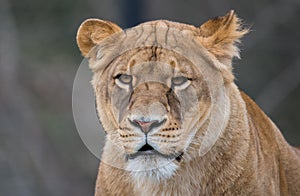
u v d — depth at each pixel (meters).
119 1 30.22
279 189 9.34
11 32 29.61
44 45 29.72
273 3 30.28
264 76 28.83
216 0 30.31
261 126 9.47
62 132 28.58
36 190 27.94
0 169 28.09
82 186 27.81
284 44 29.50
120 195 8.77
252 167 8.71
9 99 28.84
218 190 8.64
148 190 8.62
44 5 30.23
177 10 30.45
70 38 29.86
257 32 29.45
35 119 28.81
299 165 9.88
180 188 8.62
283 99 28.61
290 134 28.44
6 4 29.95
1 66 29.11
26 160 28.30
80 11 30.38
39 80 29.19
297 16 29.92
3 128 28.62
